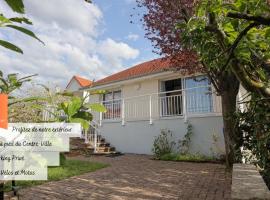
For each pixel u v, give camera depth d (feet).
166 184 21.56
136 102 47.37
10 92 5.00
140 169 29.04
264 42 8.66
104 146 47.03
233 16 6.83
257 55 9.25
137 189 20.08
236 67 8.98
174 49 27.68
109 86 54.54
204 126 37.70
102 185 21.53
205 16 8.38
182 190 19.47
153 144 42.06
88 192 19.33
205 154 36.76
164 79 47.60
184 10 15.24
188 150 38.47
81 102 4.83
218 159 33.50
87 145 42.75
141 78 48.42
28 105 5.08
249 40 8.36
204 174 25.32
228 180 22.24
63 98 5.19
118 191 19.60
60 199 17.46
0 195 5.51
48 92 5.18
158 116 43.57
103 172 27.37
